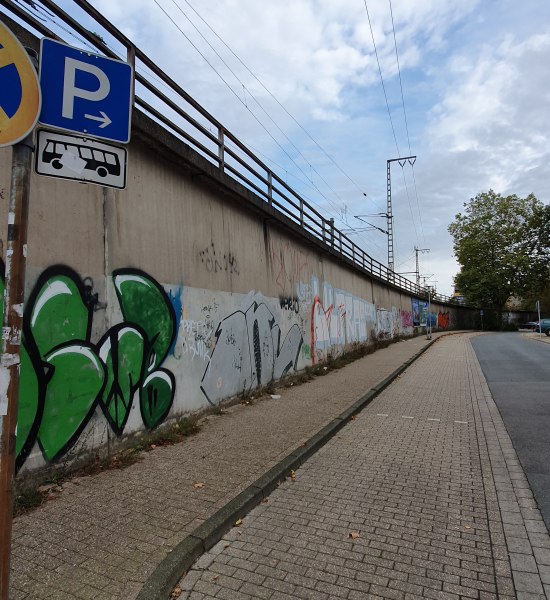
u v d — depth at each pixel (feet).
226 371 26.94
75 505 12.99
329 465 17.84
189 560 10.48
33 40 14.15
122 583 9.32
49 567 9.83
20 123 7.22
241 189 27.86
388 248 127.65
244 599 9.33
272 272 35.04
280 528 12.45
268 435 20.72
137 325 19.12
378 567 10.53
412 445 20.67
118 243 18.20
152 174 20.62
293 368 39.09
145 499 13.43
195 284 23.81
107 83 8.27
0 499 6.97
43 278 14.76
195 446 18.97
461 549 11.39
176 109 22.18
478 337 131.23
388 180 130.11
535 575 10.28
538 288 195.52
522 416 26.66
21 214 7.26
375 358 58.75
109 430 17.40
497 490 15.29
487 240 204.13
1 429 6.99
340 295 57.31
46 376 14.79
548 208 190.49
